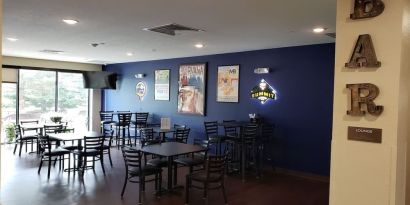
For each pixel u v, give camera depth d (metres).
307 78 5.95
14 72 9.06
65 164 6.56
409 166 3.20
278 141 6.36
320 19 4.01
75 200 4.40
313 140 5.89
